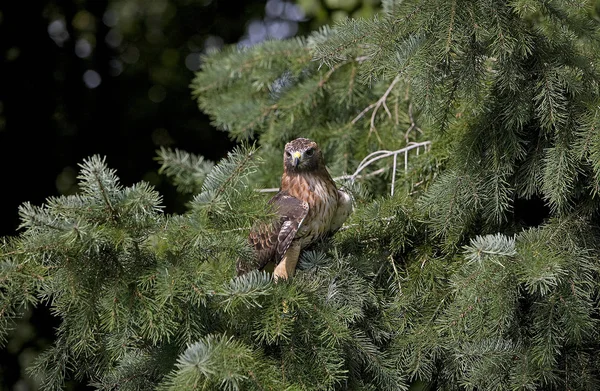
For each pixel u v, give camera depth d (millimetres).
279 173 12414
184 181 13133
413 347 8234
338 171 11648
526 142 8516
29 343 15258
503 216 9094
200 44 19531
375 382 8062
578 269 8008
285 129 12219
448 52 7719
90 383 8070
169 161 13055
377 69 8039
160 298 6844
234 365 6512
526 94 8312
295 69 12234
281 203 9273
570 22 8305
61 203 6707
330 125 12289
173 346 7520
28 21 17250
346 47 8383
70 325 7266
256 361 6895
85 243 6586
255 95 12820
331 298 7965
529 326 8219
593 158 7902
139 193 6820
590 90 8336
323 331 7422
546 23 8531
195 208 6965
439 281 8656
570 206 8484
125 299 6883
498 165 8516
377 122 11867
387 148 11328
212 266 7797
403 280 8812
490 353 7730
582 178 8508
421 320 8508
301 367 7309
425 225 9070
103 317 6961
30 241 6598
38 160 17297
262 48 12484
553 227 8320
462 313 7645
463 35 7777
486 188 8609
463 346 7898
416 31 7816
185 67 19438
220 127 13281
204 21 19438
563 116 8102
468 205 8656
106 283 6957
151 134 18641
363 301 8367
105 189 6750
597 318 8352
